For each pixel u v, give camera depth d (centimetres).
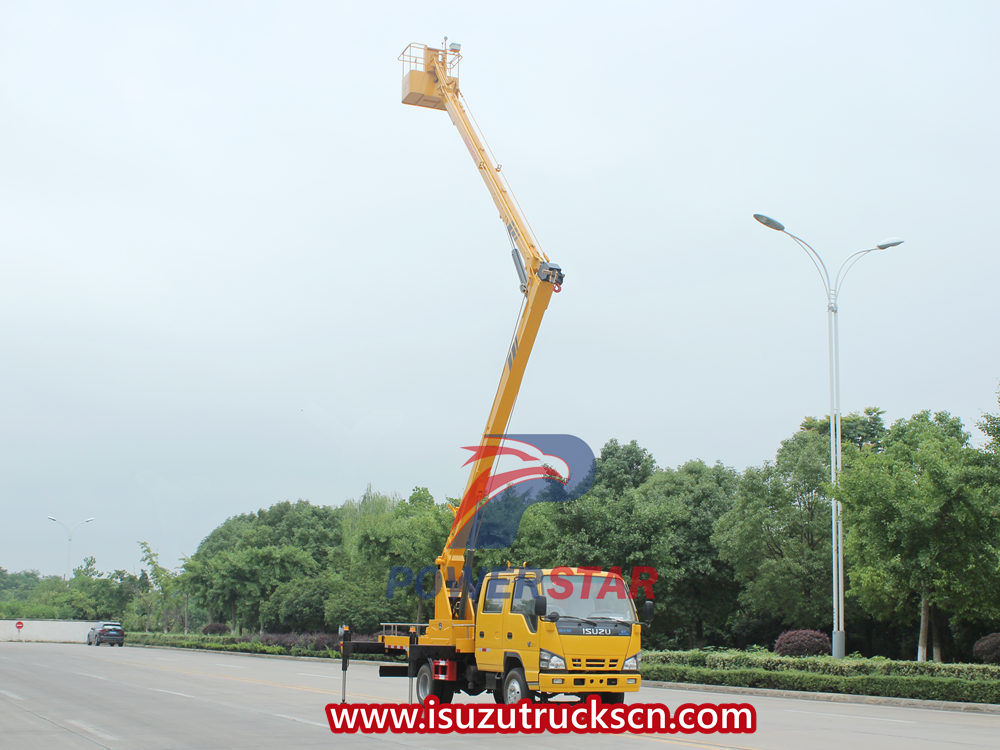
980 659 2941
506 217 1786
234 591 5362
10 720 1449
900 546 2059
